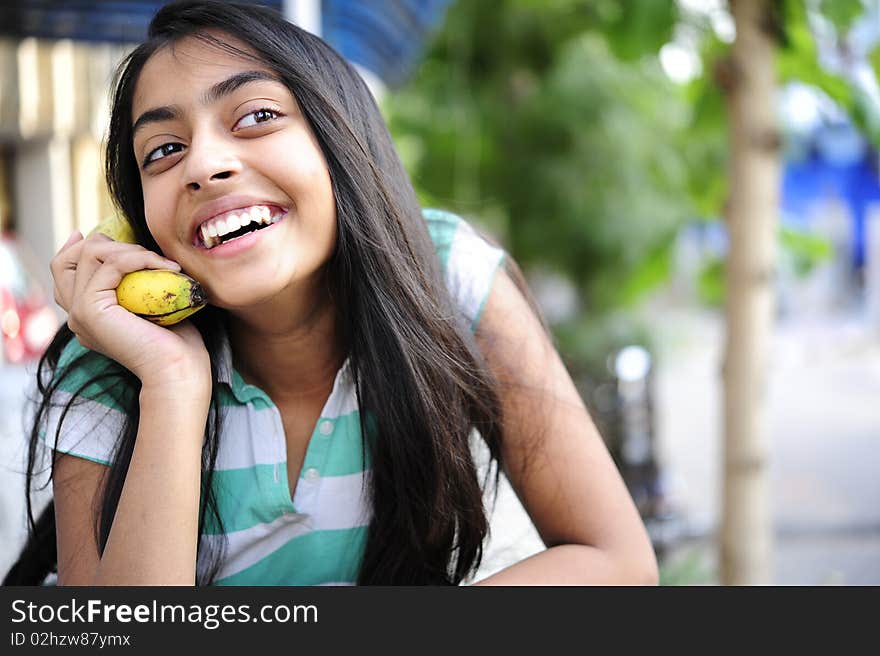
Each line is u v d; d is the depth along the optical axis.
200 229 1.24
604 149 5.35
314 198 1.25
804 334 14.66
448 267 1.50
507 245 5.89
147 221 1.28
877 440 7.42
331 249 1.31
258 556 1.42
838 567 4.52
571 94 5.40
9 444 2.21
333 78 1.36
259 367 1.42
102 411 1.35
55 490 1.35
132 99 1.31
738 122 2.30
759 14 2.25
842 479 6.21
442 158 5.31
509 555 1.67
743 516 2.37
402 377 1.34
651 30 2.45
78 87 4.23
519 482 1.47
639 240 4.85
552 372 1.48
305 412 1.43
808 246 2.95
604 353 5.09
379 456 1.39
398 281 1.33
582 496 1.42
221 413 1.38
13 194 4.11
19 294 3.10
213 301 1.28
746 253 2.32
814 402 9.21
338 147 1.29
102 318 1.27
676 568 3.71
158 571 1.20
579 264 5.58
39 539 1.47
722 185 3.46
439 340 1.36
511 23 5.36
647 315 5.87
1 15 3.44
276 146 1.23
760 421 2.37
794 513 5.45
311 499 1.38
